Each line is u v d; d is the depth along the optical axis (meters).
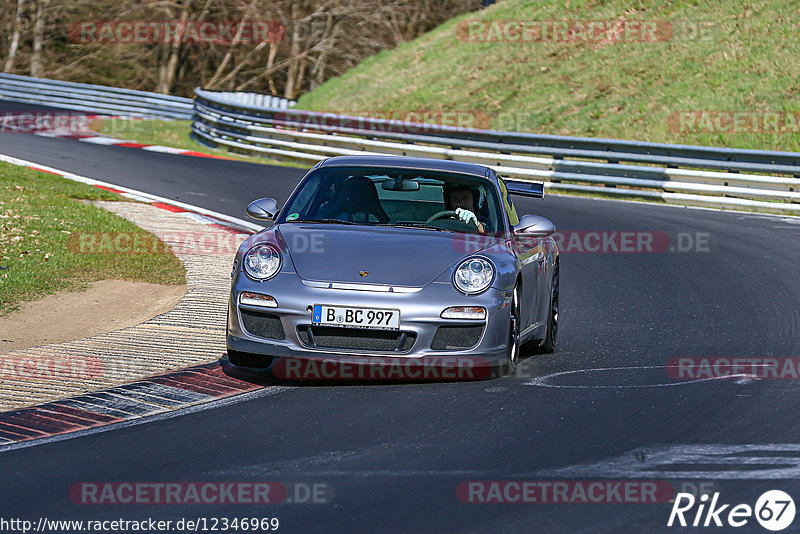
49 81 118.62
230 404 21.52
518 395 22.25
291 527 14.38
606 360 26.66
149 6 150.25
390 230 25.16
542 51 111.25
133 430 19.64
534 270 26.31
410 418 20.30
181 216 51.78
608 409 21.09
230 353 23.80
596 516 14.84
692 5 107.75
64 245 40.47
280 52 156.25
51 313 31.70
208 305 32.66
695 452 18.03
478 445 18.42
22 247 38.84
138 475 16.86
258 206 26.50
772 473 16.86
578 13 115.19
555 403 21.55
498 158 74.75
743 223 56.44
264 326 22.98
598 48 107.25
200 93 97.62
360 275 22.94
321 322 22.39
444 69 117.31
